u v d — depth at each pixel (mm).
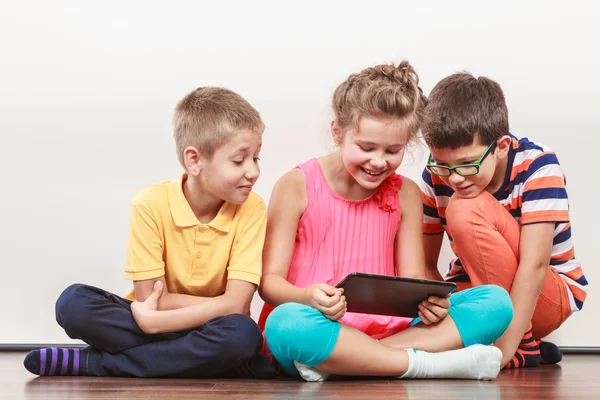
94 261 2252
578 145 2318
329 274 1798
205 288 1762
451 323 1636
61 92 2273
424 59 2320
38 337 2234
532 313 1822
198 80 2299
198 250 1743
